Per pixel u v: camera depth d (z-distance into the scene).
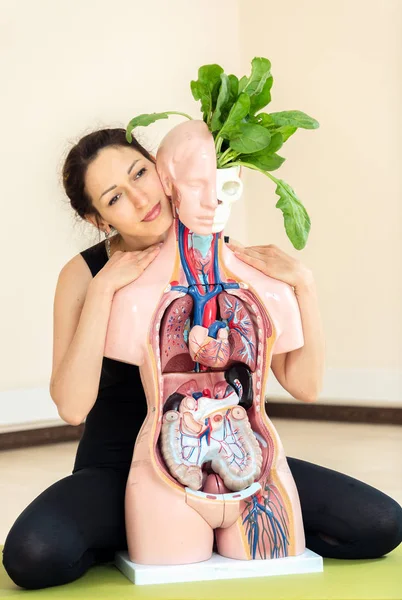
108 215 1.73
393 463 3.35
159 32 4.84
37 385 4.42
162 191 1.71
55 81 4.50
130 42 4.74
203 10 4.98
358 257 4.68
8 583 1.67
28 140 4.43
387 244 4.60
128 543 1.65
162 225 1.71
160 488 1.62
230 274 1.71
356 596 1.50
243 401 1.71
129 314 1.64
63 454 3.92
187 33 4.93
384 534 1.75
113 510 1.72
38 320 4.46
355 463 3.37
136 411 1.84
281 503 1.67
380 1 4.55
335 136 4.72
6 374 4.35
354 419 4.60
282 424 4.50
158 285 1.66
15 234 4.40
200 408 1.66
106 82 4.66
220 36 5.03
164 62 4.86
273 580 1.60
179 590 1.55
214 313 1.69
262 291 1.71
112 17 4.68
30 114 4.43
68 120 4.54
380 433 4.14
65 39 4.53
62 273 1.86
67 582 1.63
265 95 1.72
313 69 4.77
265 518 1.66
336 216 4.73
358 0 4.61
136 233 1.72
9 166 4.38
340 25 4.68
